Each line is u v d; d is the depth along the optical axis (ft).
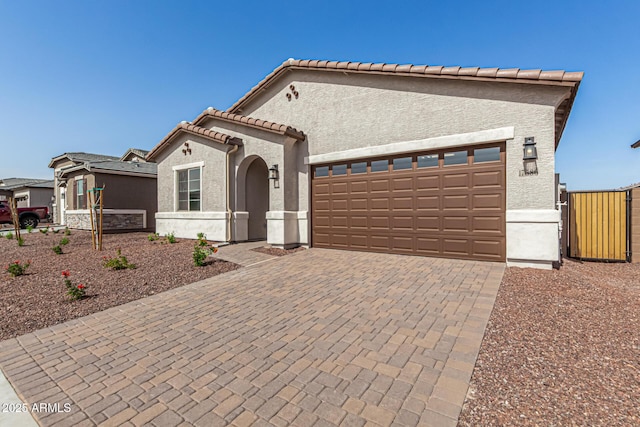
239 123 35.32
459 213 25.26
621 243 29.30
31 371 10.93
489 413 8.17
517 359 10.64
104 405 8.99
